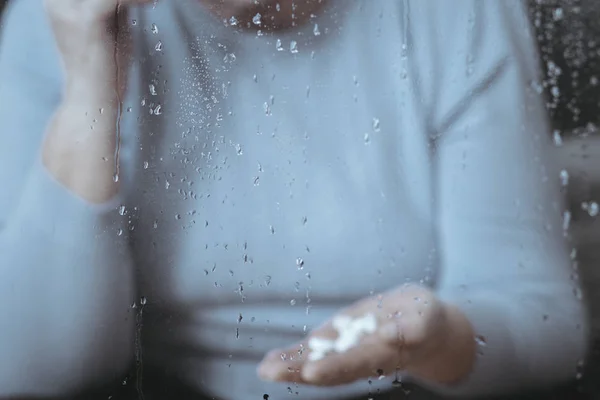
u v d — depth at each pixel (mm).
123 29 1435
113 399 1390
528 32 1514
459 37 1542
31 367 1397
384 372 1347
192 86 1432
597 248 1459
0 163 1493
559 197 1492
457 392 1352
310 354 1352
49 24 1464
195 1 1416
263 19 1437
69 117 1450
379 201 1503
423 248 1497
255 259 1446
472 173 1518
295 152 1471
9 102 1487
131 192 1444
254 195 1452
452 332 1366
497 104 1519
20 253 1432
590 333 1398
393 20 1538
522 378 1358
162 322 1424
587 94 1493
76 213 1429
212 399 1386
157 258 1437
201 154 1442
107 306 1420
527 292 1425
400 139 1540
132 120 1439
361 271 1470
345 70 1516
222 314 1426
